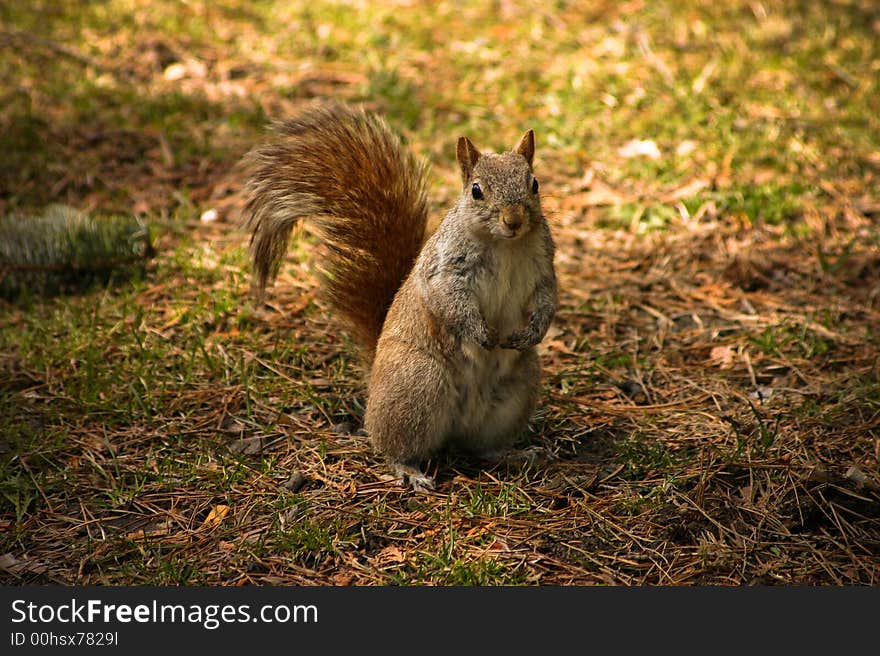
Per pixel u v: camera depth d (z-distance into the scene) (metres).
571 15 20.64
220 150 15.63
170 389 10.49
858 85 17.52
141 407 10.12
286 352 11.12
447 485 9.02
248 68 18.14
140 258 12.97
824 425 9.60
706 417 9.93
